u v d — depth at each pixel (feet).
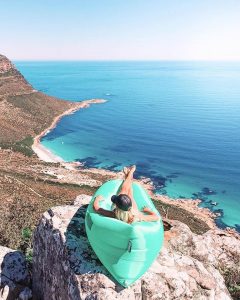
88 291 27.71
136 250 26.22
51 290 32.58
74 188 331.98
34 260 36.32
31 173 383.45
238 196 402.72
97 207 30.25
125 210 27.94
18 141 603.26
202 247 36.70
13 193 230.07
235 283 39.96
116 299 26.81
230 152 642.22
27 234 55.42
